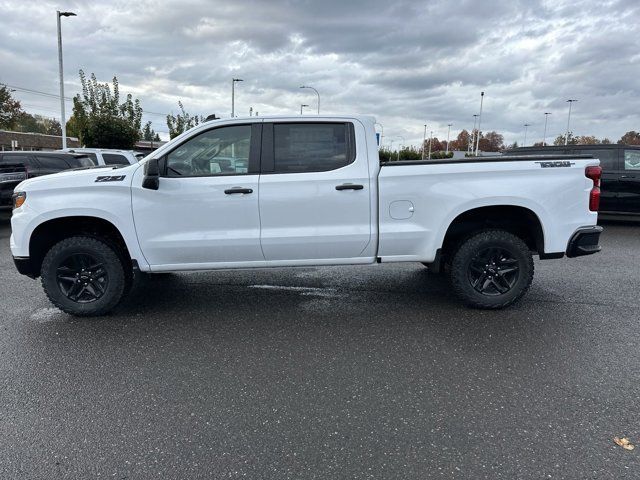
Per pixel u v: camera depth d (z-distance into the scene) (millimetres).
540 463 2543
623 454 2613
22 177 10820
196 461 2582
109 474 2482
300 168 4656
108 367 3701
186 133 4621
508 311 4941
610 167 10555
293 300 5359
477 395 3258
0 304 5227
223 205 4602
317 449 2678
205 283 6051
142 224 4598
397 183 4660
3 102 39969
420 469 2506
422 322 4637
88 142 25500
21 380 3496
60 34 21344
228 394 3287
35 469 2521
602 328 4461
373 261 4840
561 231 4742
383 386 3387
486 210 4848
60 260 4645
